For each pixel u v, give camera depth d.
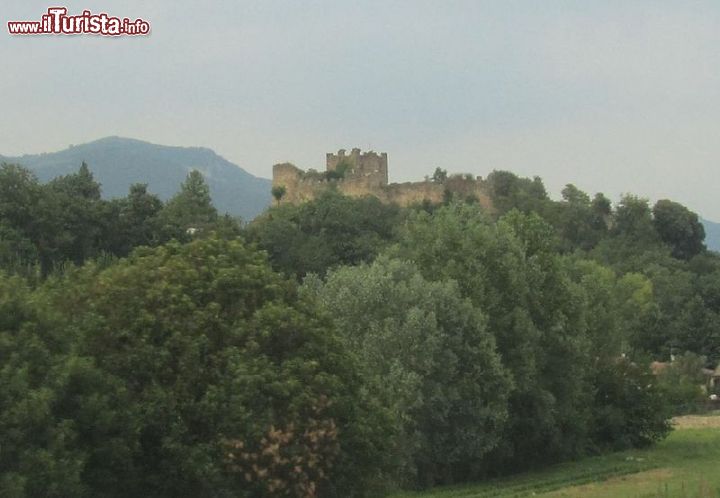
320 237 171.12
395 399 64.75
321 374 42.25
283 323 43.34
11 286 36.47
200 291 43.31
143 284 42.50
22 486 30.98
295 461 40.47
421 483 71.31
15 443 32.22
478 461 74.94
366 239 178.12
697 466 83.94
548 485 73.88
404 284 71.50
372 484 46.47
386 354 68.00
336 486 43.41
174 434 39.00
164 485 39.75
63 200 120.25
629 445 99.44
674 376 157.38
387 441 46.53
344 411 43.16
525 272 82.12
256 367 40.91
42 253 111.75
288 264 153.75
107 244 124.06
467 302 72.69
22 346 34.12
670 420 107.81
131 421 37.47
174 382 40.28
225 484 39.97
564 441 87.56
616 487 71.00
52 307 38.84
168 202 177.75
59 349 36.44
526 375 77.50
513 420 79.12
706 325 186.12
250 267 45.62
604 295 102.50
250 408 40.25
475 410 71.31
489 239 81.75
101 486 37.91
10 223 110.00
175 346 40.69
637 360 102.81
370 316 69.75
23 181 116.69
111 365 39.72
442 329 70.56
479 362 72.31
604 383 99.56
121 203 133.00
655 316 188.12
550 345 83.88
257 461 39.88
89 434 36.56
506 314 79.00
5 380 32.41
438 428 70.62
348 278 72.25
